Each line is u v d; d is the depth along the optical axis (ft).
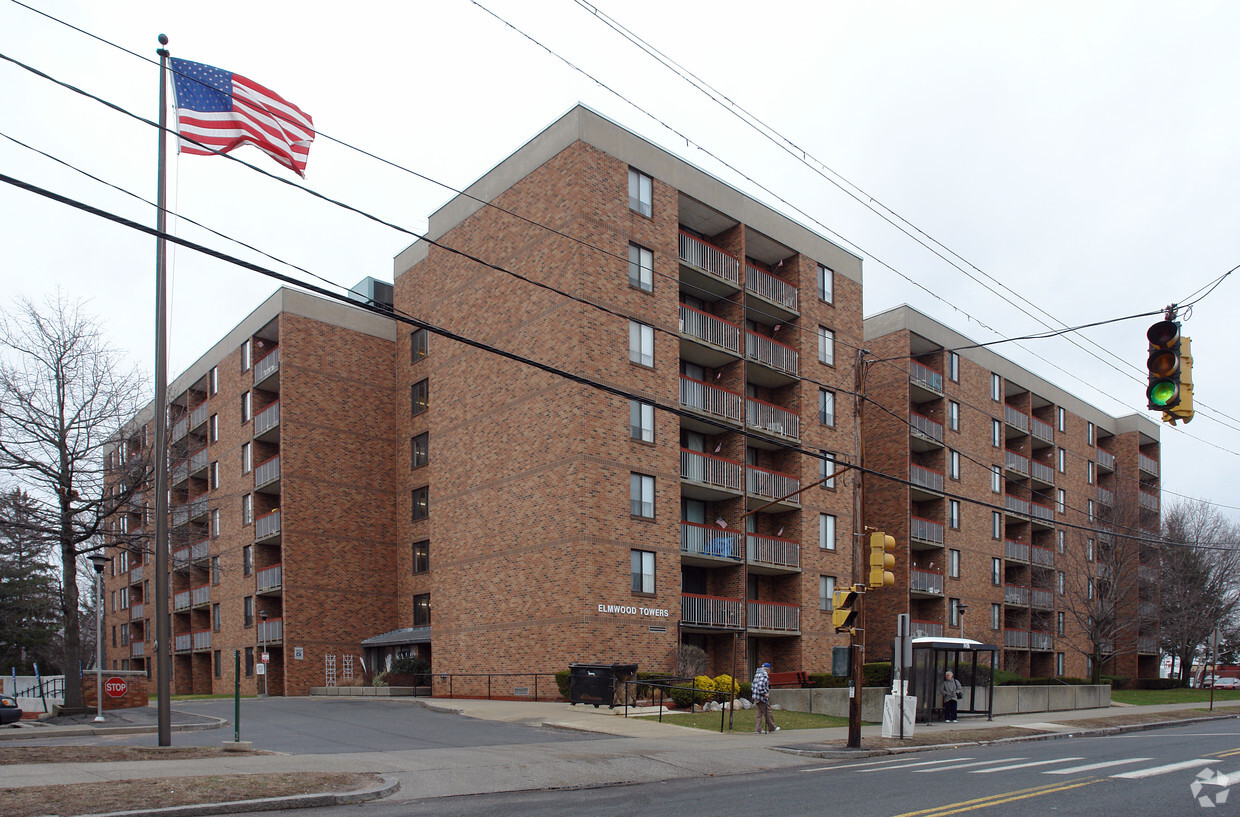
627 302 99.40
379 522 130.62
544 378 98.27
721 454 110.83
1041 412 192.24
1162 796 37.93
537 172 102.78
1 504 80.12
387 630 128.47
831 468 122.93
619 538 94.58
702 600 102.42
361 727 70.49
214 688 142.72
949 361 155.53
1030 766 51.08
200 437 154.10
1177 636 197.26
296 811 36.24
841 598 64.44
